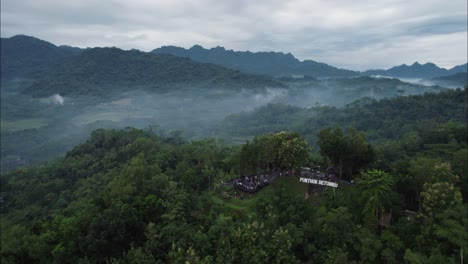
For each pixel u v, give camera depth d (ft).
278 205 177.88
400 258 142.20
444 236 132.57
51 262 173.06
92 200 231.71
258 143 237.25
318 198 190.49
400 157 309.63
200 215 180.65
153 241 159.63
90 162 420.36
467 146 333.21
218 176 235.61
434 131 397.19
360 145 209.26
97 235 164.96
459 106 629.51
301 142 230.48
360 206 170.81
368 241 142.92
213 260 149.18
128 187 207.92
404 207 172.96
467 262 128.47
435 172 171.12
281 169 239.71
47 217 258.57
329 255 142.92
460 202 149.69
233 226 163.12
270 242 147.13
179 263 142.82
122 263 156.66
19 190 388.16
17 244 178.60
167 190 204.95
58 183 370.73
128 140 471.62
